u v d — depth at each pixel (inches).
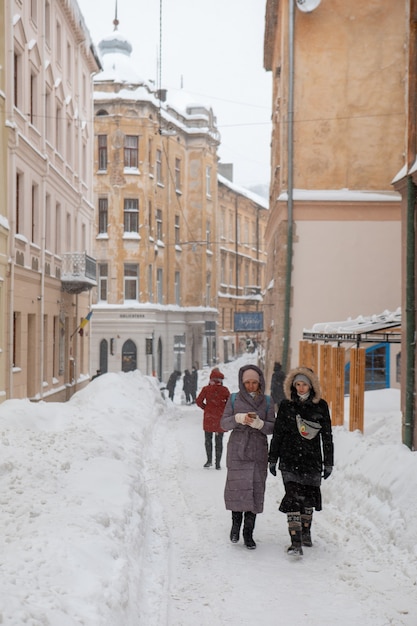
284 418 284.0
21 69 885.2
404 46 883.4
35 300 955.3
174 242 2027.6
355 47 885.8
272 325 1011.3
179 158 2073.1
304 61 887.7
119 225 1792.6
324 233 877.8
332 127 884.6
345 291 875.4
